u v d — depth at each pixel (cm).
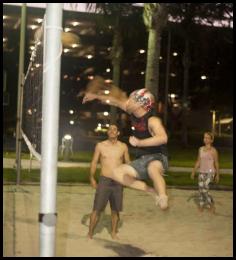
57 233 849
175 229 920
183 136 4078
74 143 3881
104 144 802
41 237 370
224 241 834
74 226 912
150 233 883
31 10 3531
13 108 5334
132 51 3300
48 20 370
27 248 725
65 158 2272
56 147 371
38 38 732
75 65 6456
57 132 371
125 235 857
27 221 929
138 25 2595
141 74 5150
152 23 1917
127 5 2339
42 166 371
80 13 3170
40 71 733
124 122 4869
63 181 1547
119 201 807
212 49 3681
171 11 2362
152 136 437
